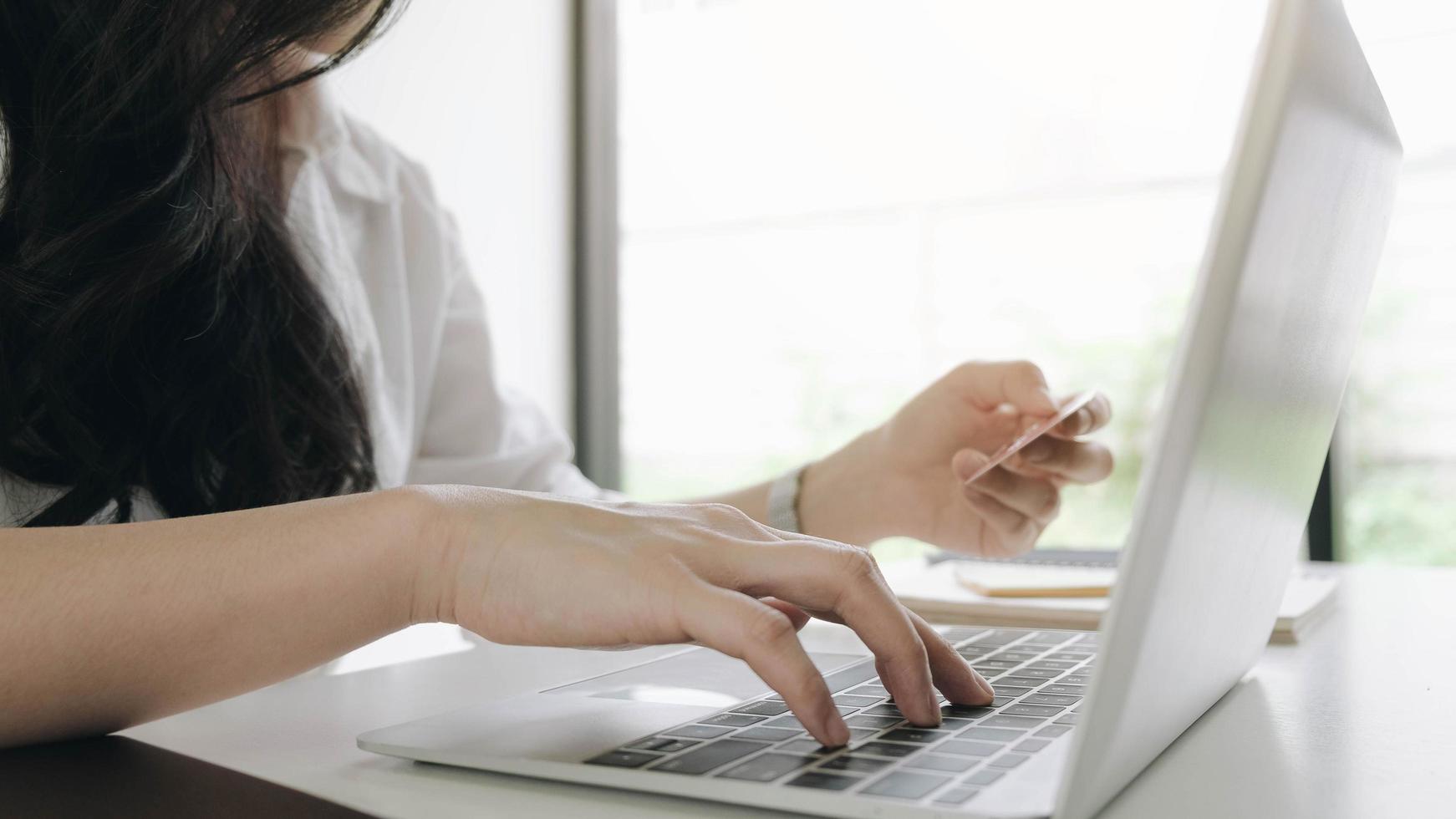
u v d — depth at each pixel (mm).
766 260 4406
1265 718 396
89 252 585
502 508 392
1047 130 4363
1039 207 4488
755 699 405
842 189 4461
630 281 3957
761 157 4250
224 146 676
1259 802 293
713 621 338
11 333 580
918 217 4523
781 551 371
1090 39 4219
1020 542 784
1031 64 4312
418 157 2486
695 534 382
